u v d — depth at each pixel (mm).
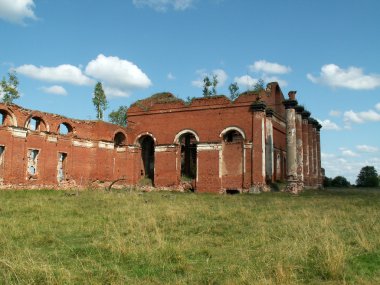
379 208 21031
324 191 41875
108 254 9594
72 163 38156
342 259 8250
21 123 33562
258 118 38344
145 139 47344
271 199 28312
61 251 10109
